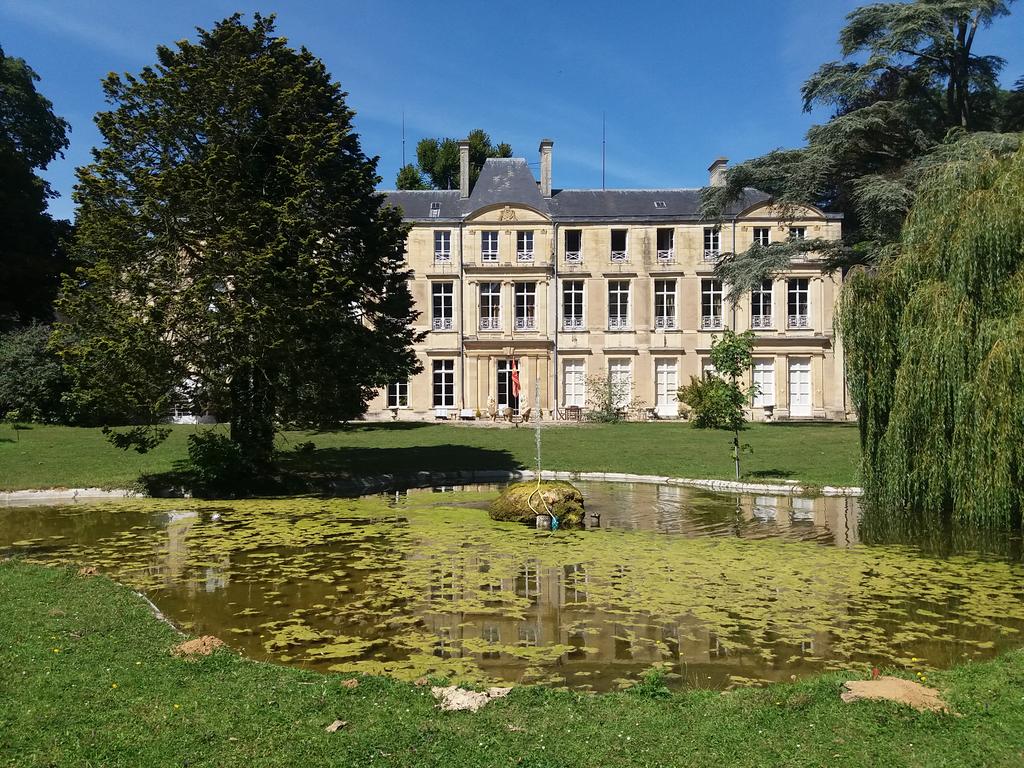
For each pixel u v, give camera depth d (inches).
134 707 174.7
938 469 451.8
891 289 505.0
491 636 256.2
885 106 975.6
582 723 169.8
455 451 882.1
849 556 382.3
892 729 164.6
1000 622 269.7
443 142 2117.4
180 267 606.9
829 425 1157.7
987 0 914.1
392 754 153.1
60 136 1392.7
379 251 700.7
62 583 303.6
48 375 976.3
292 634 258.5
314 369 630.5
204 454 616.7
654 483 710.5
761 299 1408.7
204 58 605.0
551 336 1411.2
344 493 647.8
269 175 621.9
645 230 1423.5
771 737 161.2
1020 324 414.0
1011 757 151.5
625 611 284.5
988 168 474.6
